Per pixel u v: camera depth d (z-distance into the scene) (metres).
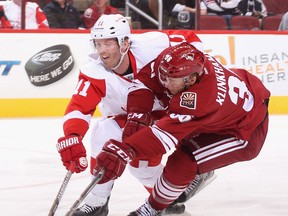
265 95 8.14
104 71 8.16
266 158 13.05
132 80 8.20
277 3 20.03
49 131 15.91
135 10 18.95
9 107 18.00
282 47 18.98
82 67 8.28
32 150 13.77
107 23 7.79
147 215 8.12
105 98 8.38
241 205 9.75
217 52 18.72
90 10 18.58
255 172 11.91
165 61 7.15
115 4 19.00
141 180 8.82
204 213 9.33
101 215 8.80
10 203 9.84
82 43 18.27
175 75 7.05
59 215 9.21
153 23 18.98
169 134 7.15
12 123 17.03
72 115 7.95
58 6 18.39
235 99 7.55
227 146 7.71
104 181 7.21
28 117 18.00
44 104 18.14
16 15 18.23
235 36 18.78
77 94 8.11
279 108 18.88
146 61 8.15
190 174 7.74
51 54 18.12
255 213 9.32
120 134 8.23
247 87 8.00
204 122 7.20
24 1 18.20
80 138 7.76
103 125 8.31
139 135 7.19
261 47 18.89
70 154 7.63
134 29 18.98
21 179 11.33
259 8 19.52
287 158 13.07
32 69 18.03
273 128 16.36
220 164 7.76
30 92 18.09
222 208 9.59
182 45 7.30
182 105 7.12
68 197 10.18
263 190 10.66
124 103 8.33
